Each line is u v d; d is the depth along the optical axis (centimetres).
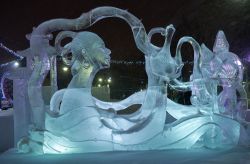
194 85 926
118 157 793
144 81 2573
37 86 854
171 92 1611
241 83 947
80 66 867
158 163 735
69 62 882
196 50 934
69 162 756
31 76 857
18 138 898
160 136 867
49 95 1017
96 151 852
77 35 882
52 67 977
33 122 851
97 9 885
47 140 843
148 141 864
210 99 909
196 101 920
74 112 847
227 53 943
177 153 827
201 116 888
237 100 953
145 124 866
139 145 863
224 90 946
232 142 898
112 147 856
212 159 761
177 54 911
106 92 1471
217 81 925
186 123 880
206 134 887
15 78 893
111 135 855
